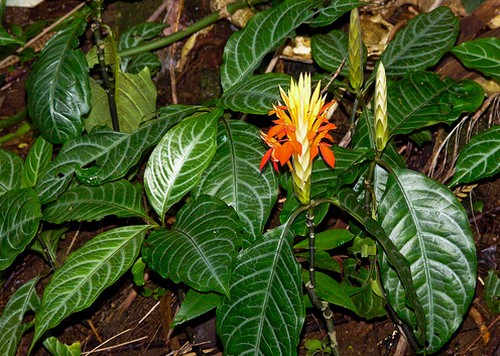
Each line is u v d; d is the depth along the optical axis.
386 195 0.79
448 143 0.98
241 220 0.83
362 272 0.85
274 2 0.99
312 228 0.76
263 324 0.76
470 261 0.78
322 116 0.72
